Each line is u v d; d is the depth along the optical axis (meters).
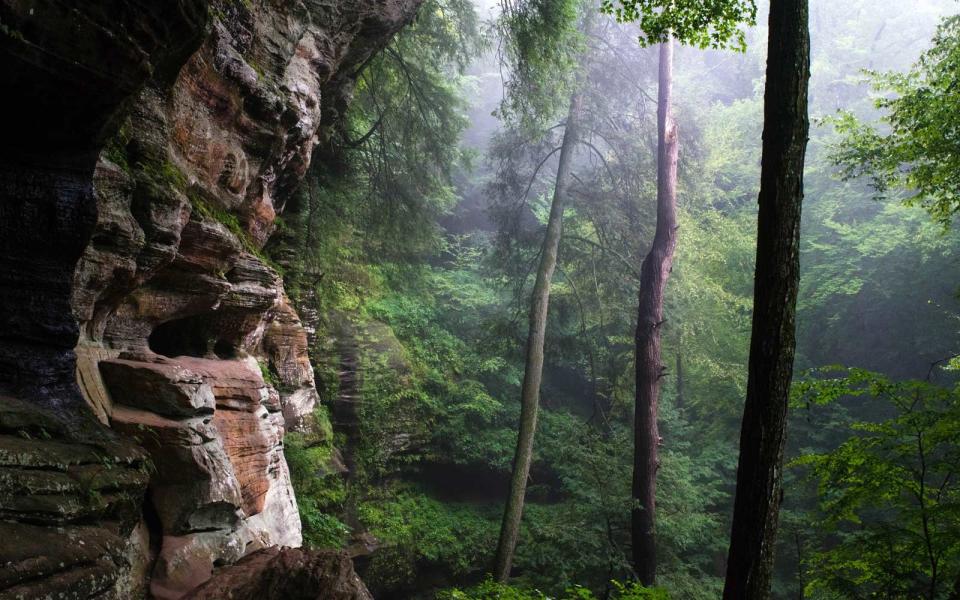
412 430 17.05
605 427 16.77
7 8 2.75
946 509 4.69
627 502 12.34
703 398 19.67
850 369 5.57
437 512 16.72
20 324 3.43
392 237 14.71
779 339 4.22
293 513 7.03
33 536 2.84
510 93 13.61
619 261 15.45
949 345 18.25
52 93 3.11
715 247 18.95
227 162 6.89
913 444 5.25
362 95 14.40
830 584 5.29
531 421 12.62
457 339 20.98
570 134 14.59
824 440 18.12
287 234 11.47
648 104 15.09
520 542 15.35
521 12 11.66
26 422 3.24
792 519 12.75
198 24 3.74
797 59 4.29
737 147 23.31
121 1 3.11
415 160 14.33
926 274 18.36
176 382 5.00
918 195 8.87
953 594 4.84
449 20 14.12
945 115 7.91
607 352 16.39
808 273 20.84
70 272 3.59
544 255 13.78
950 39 8.38
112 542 3.22
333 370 15.89
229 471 5.14
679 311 17.59
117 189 4.53
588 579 12.34
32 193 3.37
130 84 3.31
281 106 7.35
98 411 4.50
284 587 4.60
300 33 7.87
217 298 6.52
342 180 13.63
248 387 6.57
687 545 14.21
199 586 4.37
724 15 5.20
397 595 14.60
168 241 5.24
